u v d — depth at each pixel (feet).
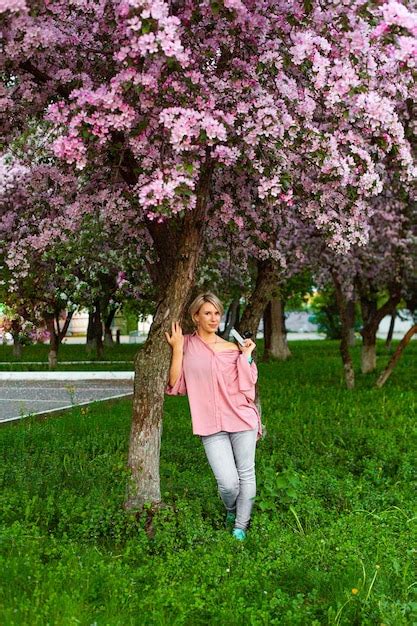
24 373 77.71
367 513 20.49
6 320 73.61
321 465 27.58
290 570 15.99
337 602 14.11
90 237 31.68
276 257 31.86
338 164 20.29
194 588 14.83
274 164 19.56
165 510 19.44
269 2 19.51
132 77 17.28
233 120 18.70
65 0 18.67
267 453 29.32
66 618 13.21
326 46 19.17
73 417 39.04
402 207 53.42
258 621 13.52
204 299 19.88
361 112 19.86
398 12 17.33
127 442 31.55
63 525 19.16
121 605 14.40
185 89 18.30
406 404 45.57
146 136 18.49
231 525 20.12
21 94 21.99
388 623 13.44
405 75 20.31
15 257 31.48
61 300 62.44
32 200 30.96
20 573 15.42
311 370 76.64
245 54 20.43
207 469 26.55
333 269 54.80
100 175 24.97
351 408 42.91
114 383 73.26
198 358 19.61
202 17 18.92
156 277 29.37
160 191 16.89
